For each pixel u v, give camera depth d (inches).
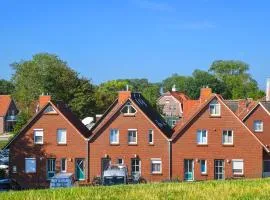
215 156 2716.5
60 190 1318.9
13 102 6264.8
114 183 2333.9
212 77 7293.3
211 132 2721.5
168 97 6599.4
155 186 1402.6
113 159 2738.7
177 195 1211.2
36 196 1197.1
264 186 1368.1
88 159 2743.6
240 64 7386.8
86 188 1370.6
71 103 4192.9
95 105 4291.3
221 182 1512.1
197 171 2716.5
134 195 1214.9
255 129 3139.8
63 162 2763.3
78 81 4306.1
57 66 4443.9
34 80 4468.5
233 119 2716.5
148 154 2728.8
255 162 2696.9
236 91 7116.1
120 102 2842.0
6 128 6156.5
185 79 7751.0
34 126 2775.6
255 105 3139.8
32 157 2765.7
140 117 2736.2
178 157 2723.9
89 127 3405.5
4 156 3722.9
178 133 2723.9
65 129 2763.3
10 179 2546.8
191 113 2903.5
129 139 2743.6
